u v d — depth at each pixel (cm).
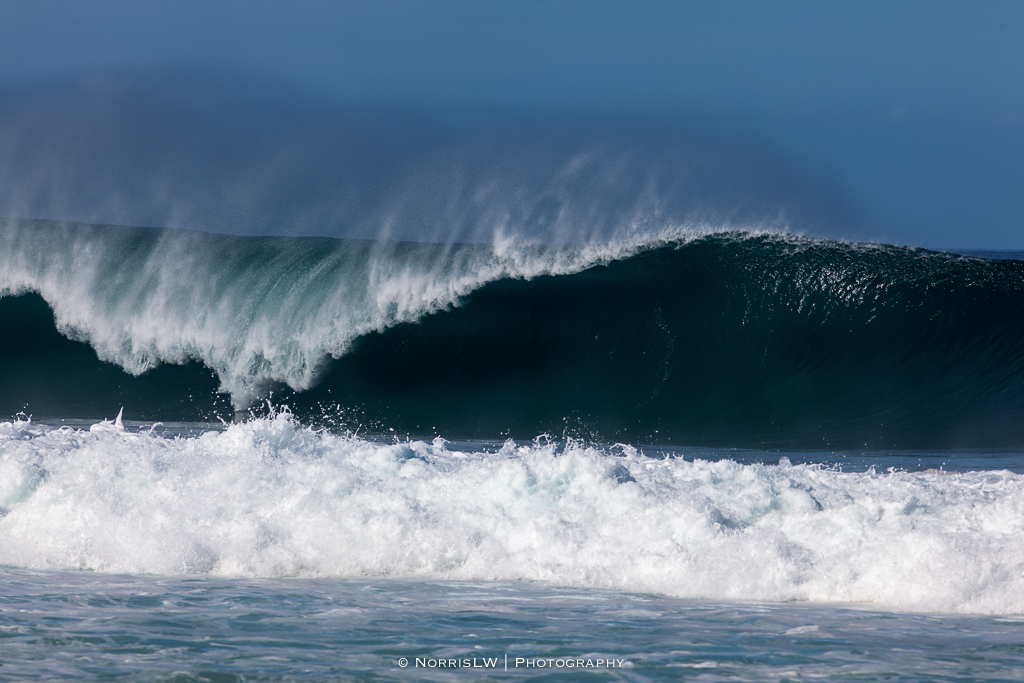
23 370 6272
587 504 2511
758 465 3067
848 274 6581
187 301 6344
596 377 6184
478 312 6341
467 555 2373
